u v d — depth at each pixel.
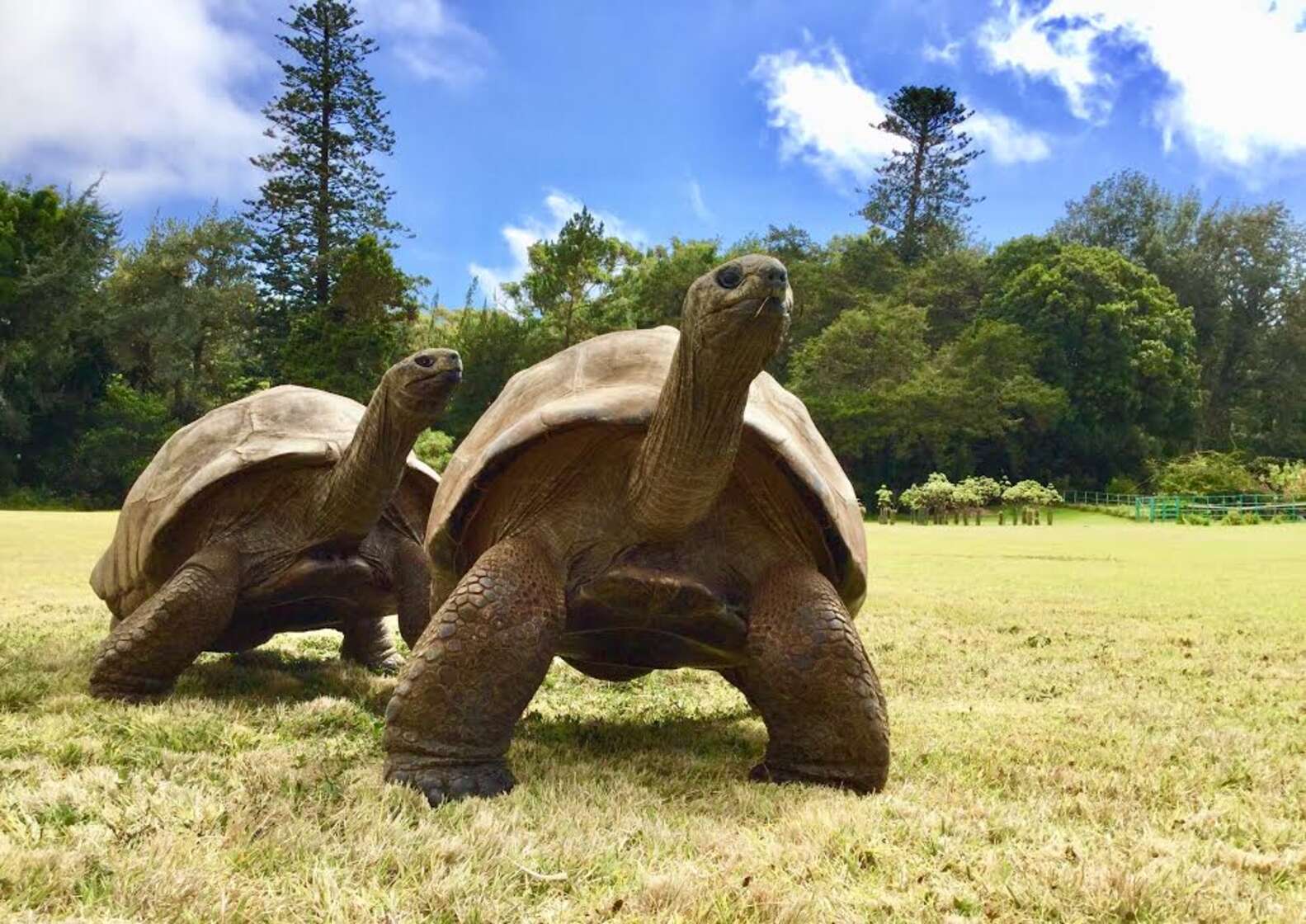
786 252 68.88
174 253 44.41
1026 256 60.81
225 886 2.19
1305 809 3.17
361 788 2.95
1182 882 2.40
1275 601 10.36
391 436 4.55
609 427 3.30
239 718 4.15
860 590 3.70
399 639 7.20
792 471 3.33
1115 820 2.98
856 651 3.21
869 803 2.98
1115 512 45.19
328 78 41.16
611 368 3.76
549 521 3.40
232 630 5.15
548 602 3.22
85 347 41.94
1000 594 10.98
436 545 3.66
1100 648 6.94
